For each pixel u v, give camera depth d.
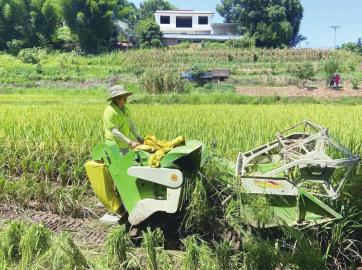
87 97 34.34
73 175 8.48
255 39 69.69
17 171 9.12
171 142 6.13
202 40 70.75
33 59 55.47
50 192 7.70
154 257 5.25
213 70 41.56
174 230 6.33
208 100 30.30
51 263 5.06
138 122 12.12
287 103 29.92
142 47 64.50
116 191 6.41
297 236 5.47
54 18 64.75
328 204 5.89
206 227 6.12
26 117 13.41
